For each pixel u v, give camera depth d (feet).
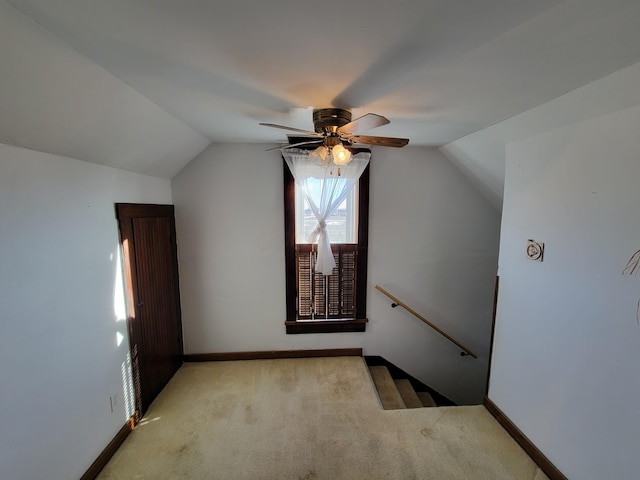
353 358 10.02
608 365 4.54
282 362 9.78
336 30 3.11
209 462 5.96
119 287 6.45
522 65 3.82
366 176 9.37
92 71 3.97
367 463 5.94
